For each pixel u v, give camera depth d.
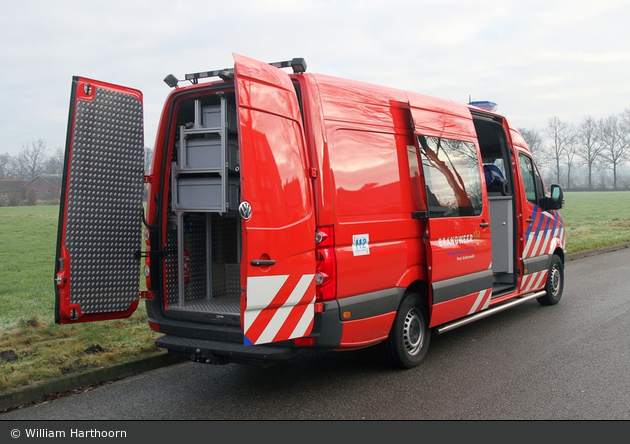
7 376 4.93
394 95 5.46
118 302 4.98
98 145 4.82
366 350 6.27
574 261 14.37
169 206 5.28
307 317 4.37
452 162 6.02
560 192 8.25
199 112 5.00
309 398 4.74
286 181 4.25
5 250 17.88
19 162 75.62
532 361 5.65
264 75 4.24
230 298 5.68
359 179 4.87
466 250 6.09
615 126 99.44
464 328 7.24
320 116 4.61
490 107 7.52
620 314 7.72
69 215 4.67
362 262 4.78
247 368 5.72
